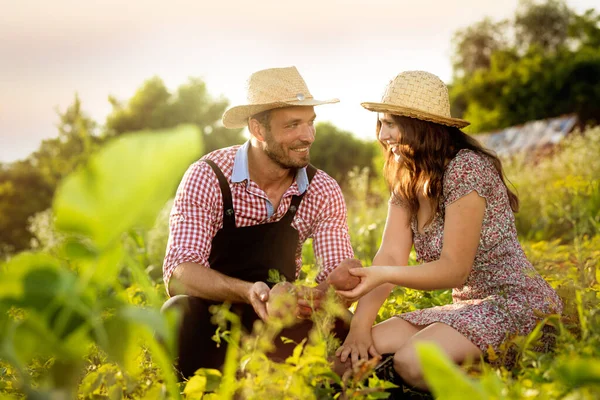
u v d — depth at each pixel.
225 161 3.13
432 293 3.40
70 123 27.55
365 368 1.87
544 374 1.69
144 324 1.23
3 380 2.10
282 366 1.77
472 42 45.75
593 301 2.26
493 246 2.75
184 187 3.07
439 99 2.83
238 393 1.94
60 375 1.28
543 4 44.69
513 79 36.47
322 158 43.66
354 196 9.91
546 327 2.59
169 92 36.47
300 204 3.20
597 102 32.69
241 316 2.84
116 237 1.21
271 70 3.11
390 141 2.86
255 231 3.11
